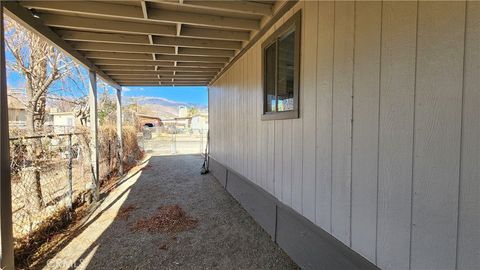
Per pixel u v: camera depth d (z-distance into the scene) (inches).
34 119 268.4
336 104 76.6
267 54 132.9
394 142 57.1
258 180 146.3
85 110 363.3
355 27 68.4
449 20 45.4
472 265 42.9
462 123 43.8
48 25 124.7
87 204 177.6
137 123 601.0
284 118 110.0
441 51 46.8
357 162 68.5
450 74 45.5
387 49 58.4
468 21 42.6
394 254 57.6
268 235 127.7
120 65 213.5
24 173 131.7
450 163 45.8
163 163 383.9
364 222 66.4
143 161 406.6
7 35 246.8
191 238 124.9
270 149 127.7
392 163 57.7
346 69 72.1
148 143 730.2
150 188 227.6
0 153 83.8
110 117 517.3
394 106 56.9
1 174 84.1
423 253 51.0
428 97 49.3
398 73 55.7
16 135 132.5
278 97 119.5
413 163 52.7
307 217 94.0
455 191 45.1
